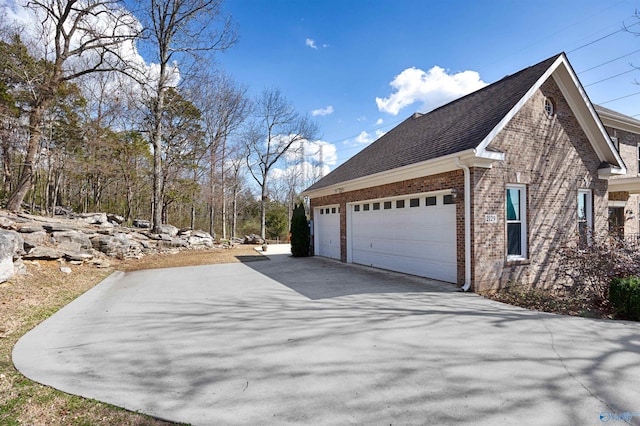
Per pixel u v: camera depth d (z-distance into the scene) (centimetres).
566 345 432
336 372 366
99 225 1655
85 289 878
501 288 789
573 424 263
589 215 977
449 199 848
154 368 386
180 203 3262
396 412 285
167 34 1909
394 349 429
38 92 1595
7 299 670
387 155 1195
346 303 684
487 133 747
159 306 701
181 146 2612
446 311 607
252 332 514
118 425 272
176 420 279
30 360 411
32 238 1062
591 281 695
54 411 294
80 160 2042
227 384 343
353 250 1320
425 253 937
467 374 354
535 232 852
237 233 3809
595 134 952
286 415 284
